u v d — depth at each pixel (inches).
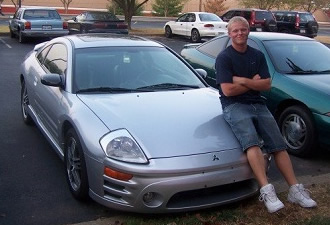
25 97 247.8
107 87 178.1
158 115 156.3
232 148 146.3
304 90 211.3
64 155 168.1
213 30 818.2
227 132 152.7
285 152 155.8
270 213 147.2
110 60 190.5
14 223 143.7
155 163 134.9
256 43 250.4
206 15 852.0
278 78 225.0
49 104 188.5
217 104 172.6
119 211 151.6
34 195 163.9
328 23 1983.3
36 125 230.1
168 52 209.0
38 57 235.5
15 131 238.2
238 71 156.6
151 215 146.6
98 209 154.1
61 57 200.2
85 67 184.1
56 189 169.3
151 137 143.0
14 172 184.1
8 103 299.9
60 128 172.2
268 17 892.6
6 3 1658.5
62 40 210.5
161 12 1720.0
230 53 157.2
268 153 154.5
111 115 153.2
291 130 215.9
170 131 147.1
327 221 141.3
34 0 1711.4
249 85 153.5
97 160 141.3
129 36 222.4
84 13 770.8
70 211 152.6
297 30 926.4
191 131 149.0
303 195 152.0
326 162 209.6
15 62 491.8
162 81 187.5
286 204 156.2
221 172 141.0
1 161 195.6
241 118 150.8
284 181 180.7
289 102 219.6
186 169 135.5
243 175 145.5
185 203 140.7
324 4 1685.5
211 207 145.9
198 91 185.2
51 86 183.3
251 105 156.4
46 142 221.9
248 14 897.5
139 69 190.2
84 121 152.5
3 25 1015.0
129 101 166.4
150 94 175.3
